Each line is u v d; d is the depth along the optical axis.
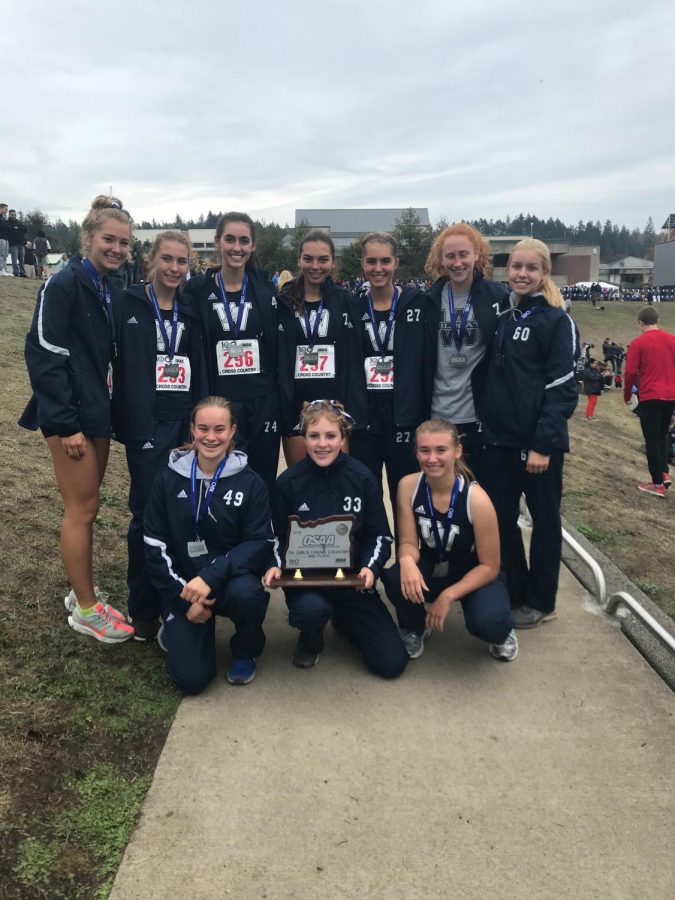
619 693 3.23
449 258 3.78
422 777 2.65
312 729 2.94
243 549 3.29
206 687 3.24
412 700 3.16
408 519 3.58
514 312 3.70
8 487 4.91
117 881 2.17
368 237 3.90
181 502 3.32
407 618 3.53
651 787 2.62
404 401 3.95
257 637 3.25
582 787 2.62
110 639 3.50
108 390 3.33
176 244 3.43
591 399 17.52
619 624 3.90
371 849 2.31
